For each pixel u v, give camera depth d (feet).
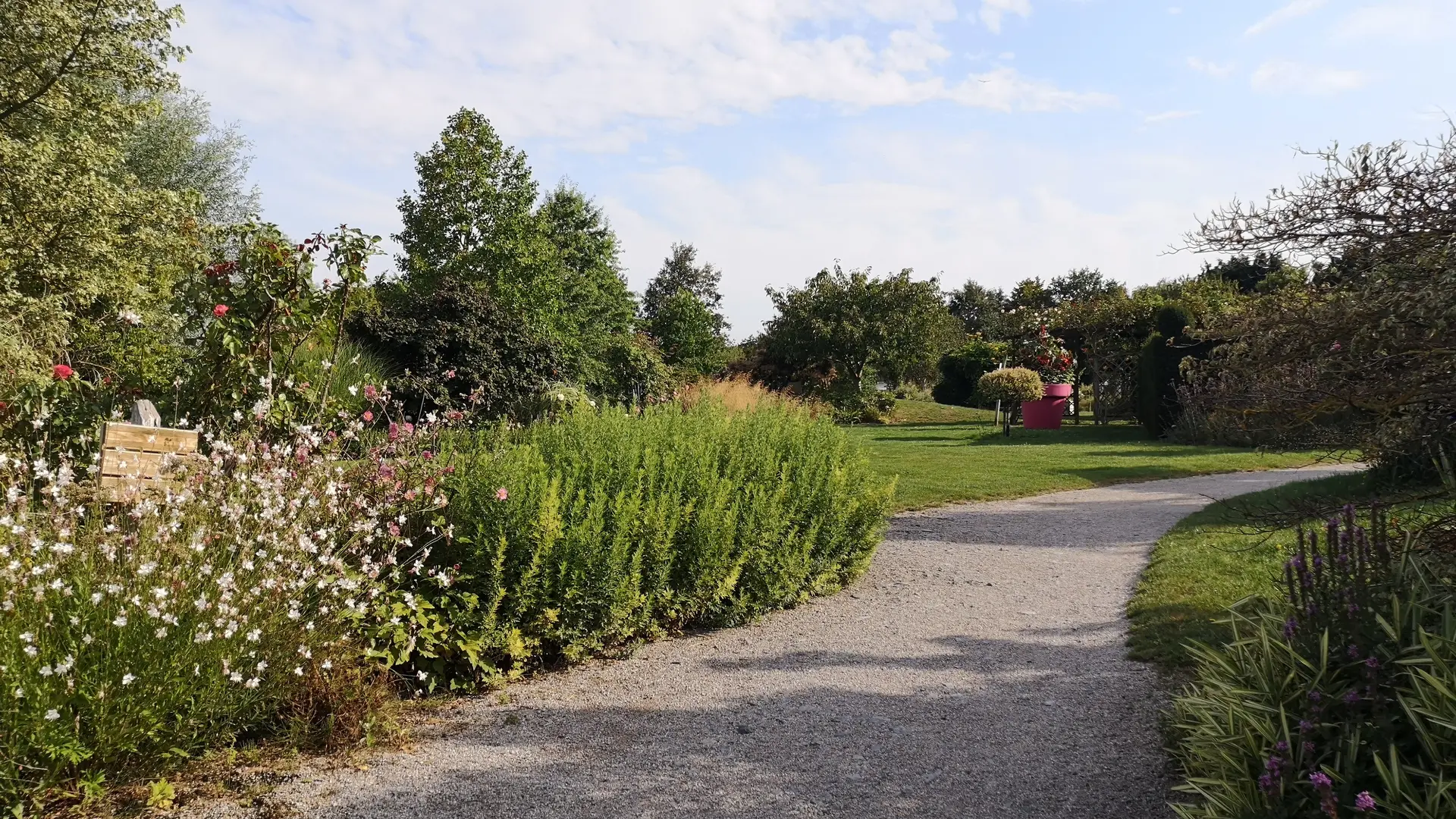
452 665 13.65
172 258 55.47
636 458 17.99
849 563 21.27
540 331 62.54
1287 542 21.47
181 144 76.43
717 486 17.98
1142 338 70.74
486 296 41.86
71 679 8.73
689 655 15.60
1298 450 10.66
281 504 11.53
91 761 9.26
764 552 18.08
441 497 13.92
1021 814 9.57
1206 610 16.92
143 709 9.23
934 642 16.33
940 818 9.52
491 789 10.17
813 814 9.62
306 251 17.62
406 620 13.14
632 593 15.37
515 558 14.20
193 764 10.27
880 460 43.70
